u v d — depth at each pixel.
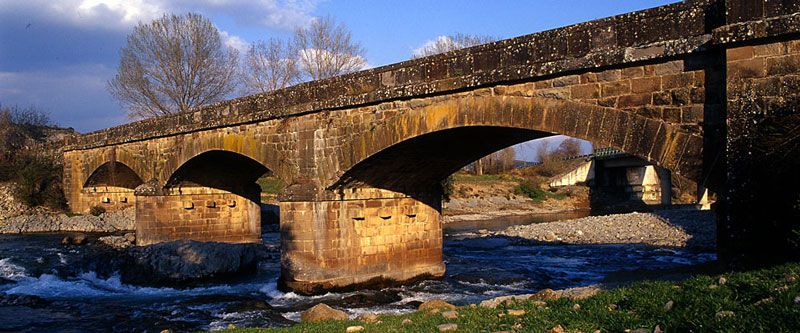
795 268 8.80
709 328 7.46
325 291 20.14
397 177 21.33
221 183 32.72
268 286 22.23
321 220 20.06
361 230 21.14
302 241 20.33
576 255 31.50
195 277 23.91
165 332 14.89
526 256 31.33
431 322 11.18
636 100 12.47
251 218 33.84
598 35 13.05
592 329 8.81
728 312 7.83
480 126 15.35
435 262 23.38
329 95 19.72
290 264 20.55
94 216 42.31
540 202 72.50
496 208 68.06
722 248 10.80
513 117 14.53
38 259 27.11
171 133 29.05
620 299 9.98
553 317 9.78
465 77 15.30
